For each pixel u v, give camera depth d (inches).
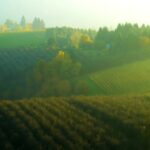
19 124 1413.6
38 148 1233.4
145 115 1672.0
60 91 2701.8
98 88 2785.4
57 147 1245.1
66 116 1581.0
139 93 2672.2
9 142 1274.6
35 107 1667.1
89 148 1267.2
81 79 2910.9
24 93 2787.9
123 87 2817.4
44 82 2881.4
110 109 1718.8
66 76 2947.8
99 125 1504.7
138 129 1444.4
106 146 1300.4
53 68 2928.2
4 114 1524.4
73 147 1259.2
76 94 2674.7
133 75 3038.9
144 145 1323.8
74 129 1424.7
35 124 1428.4
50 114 1581.0
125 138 1371.8
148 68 3223.4
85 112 1678.2
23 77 3046.3
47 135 1338.6
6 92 2792.8
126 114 1649.9
